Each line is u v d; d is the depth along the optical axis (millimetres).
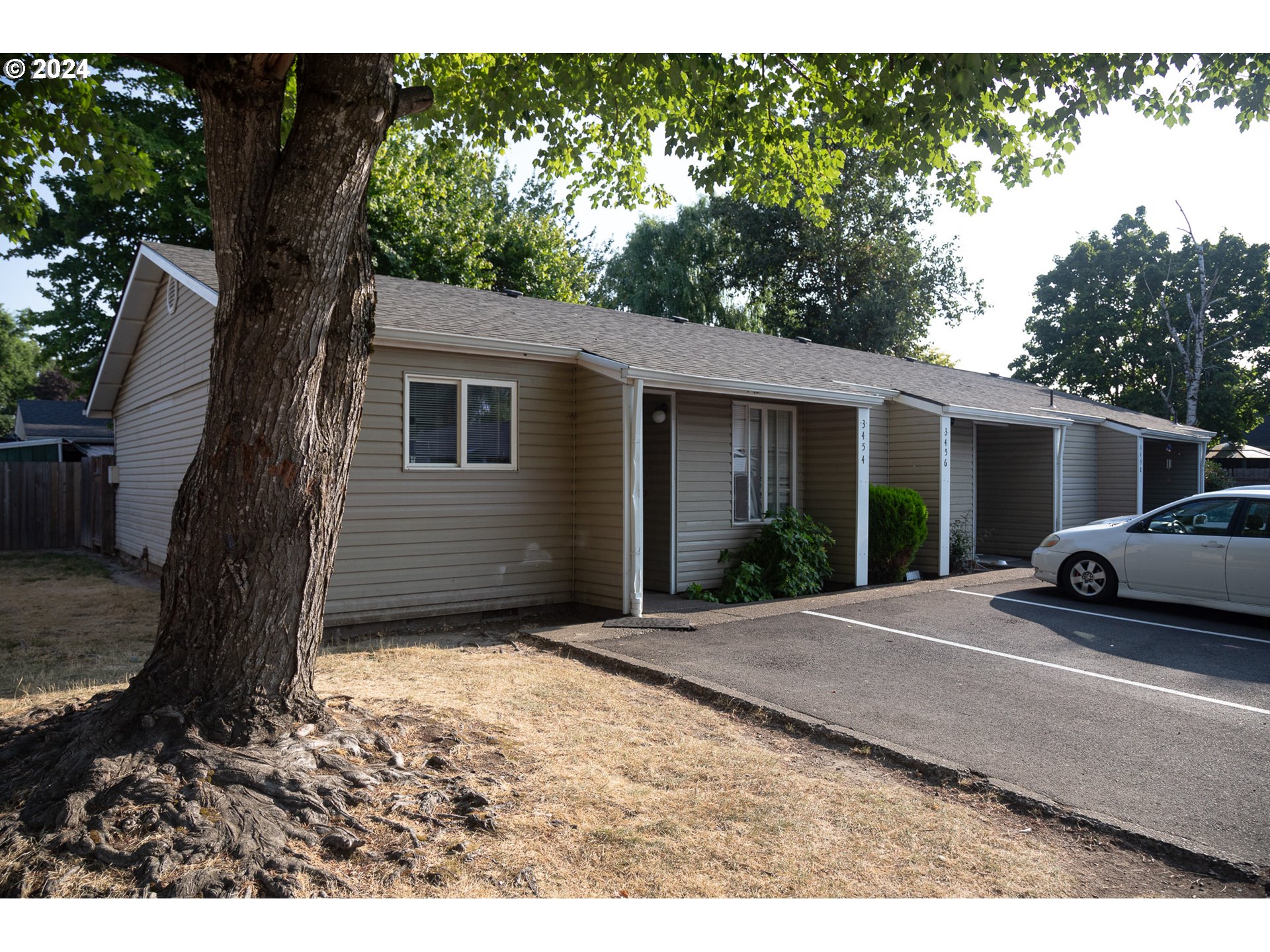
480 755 4801
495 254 28844
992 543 17062
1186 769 4867
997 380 20922
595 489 10062
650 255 35562
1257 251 30656
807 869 3646
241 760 3930
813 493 13070
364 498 8656
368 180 4457
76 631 8797
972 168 8000
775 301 36156
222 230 4332
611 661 7316
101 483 17000
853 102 7355
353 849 3518
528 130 8383
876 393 13367
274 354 4195
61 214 20172
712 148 8016
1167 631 8703
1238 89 7387
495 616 9750
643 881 3490
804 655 7547
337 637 8375
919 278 34906
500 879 3428
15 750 4199
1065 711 5945
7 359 50656
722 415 11945
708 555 11711
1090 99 7051
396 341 8523
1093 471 17875
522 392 9914
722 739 5406
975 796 4547
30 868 3176
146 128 19109
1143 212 33031
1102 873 3723
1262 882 3613
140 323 13562
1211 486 24266
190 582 4285
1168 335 31484
